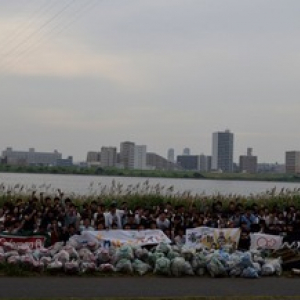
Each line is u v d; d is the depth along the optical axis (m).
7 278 15.52
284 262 18.38
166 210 22.22
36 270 16.30
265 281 16.67
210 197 29.45
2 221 20.39
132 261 17.14
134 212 22.30
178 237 20.38
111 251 17.52
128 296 13.94
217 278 16.88
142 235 19.20
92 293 14.10
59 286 14.74
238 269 17.17
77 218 20.28
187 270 16.95
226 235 20.27
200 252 18.00
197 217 21.81
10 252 16.70
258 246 20.50
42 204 21.98
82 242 18.61
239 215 22.39
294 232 20.94
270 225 22.08
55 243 18.36
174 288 15.14
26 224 19.95
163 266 16.81
